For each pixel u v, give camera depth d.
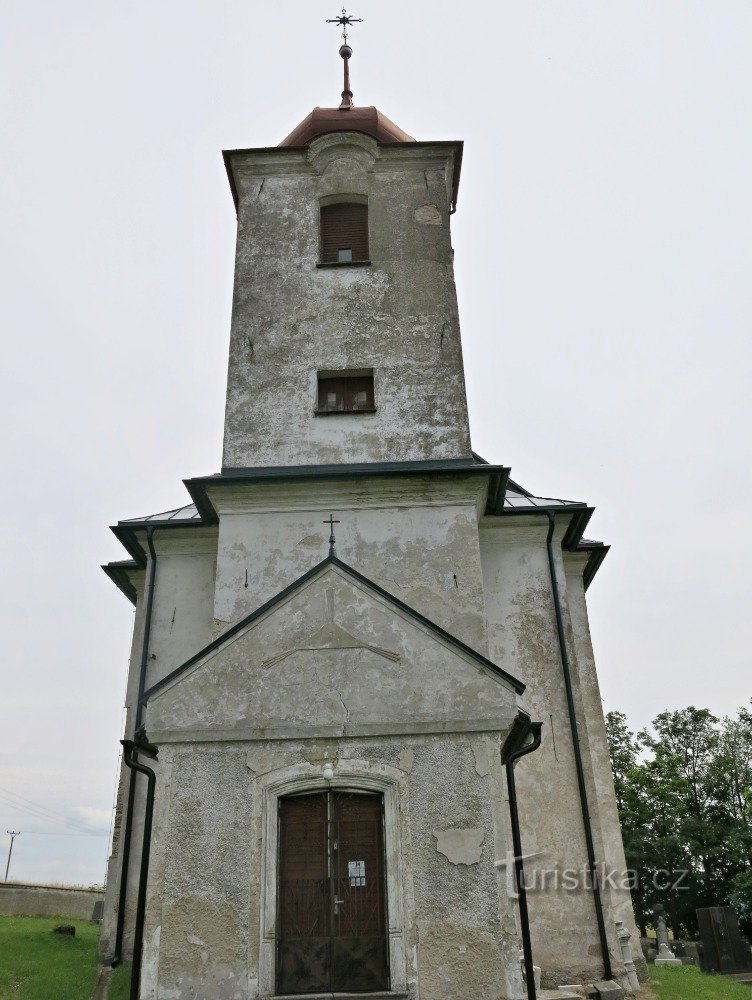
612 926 13.45
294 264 17.16
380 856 9.71
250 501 14.57
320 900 9.55
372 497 14.50
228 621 13.69
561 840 13.85
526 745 11.50
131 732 15.06
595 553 17.44
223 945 9.15
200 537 16.25
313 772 9.88
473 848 9.48
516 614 15.52
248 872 9.45
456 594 13.77
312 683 10.29
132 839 14.09
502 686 10.20
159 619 15.70
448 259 17.19
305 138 18.72
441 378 15.90
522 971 9.31
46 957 14.49
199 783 9.88
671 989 13.79
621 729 42.47
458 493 14.50
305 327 16.45
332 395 16.16
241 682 10.32
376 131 18.58
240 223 17.69
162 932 9.20
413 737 10.04
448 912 9.23
